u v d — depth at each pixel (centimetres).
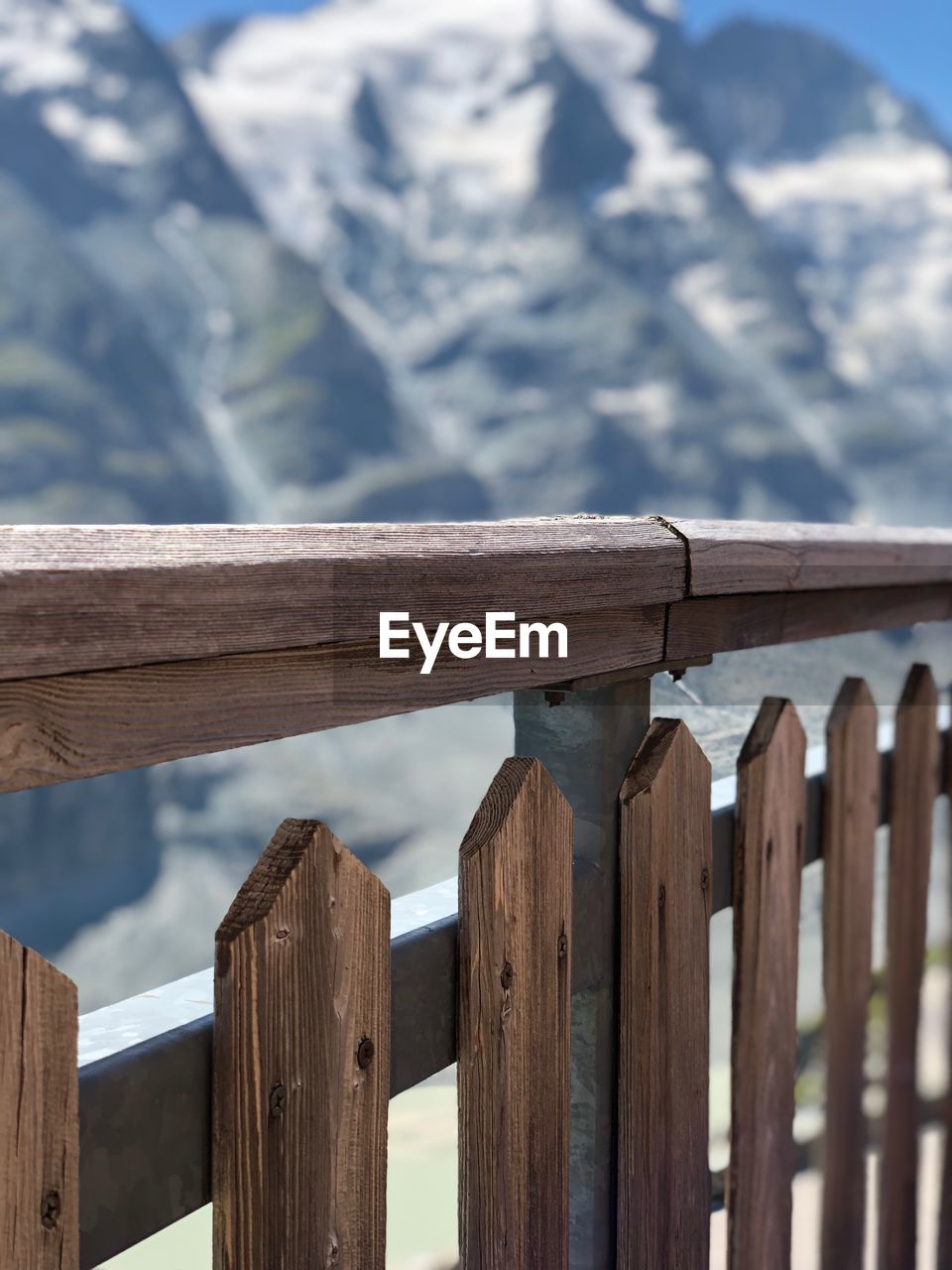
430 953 48
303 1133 42
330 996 42
